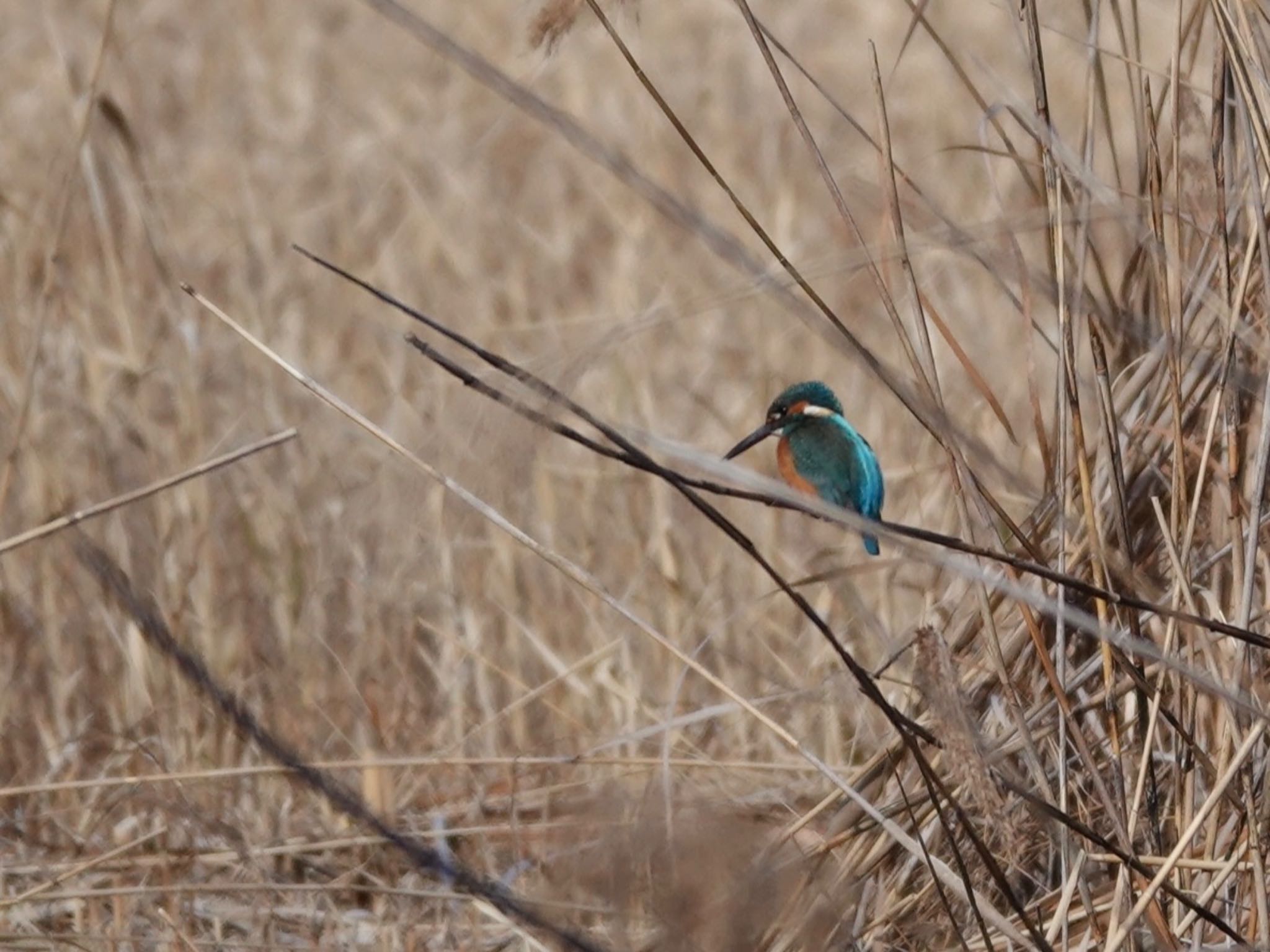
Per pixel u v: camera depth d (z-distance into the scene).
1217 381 7.43
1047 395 15.22
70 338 13.27
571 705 11.46
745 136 23.12
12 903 8.59
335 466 13.59
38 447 12.60
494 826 9.66
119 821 10.45
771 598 12.02
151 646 10.69
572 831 8.00
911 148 22.28
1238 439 7.66
